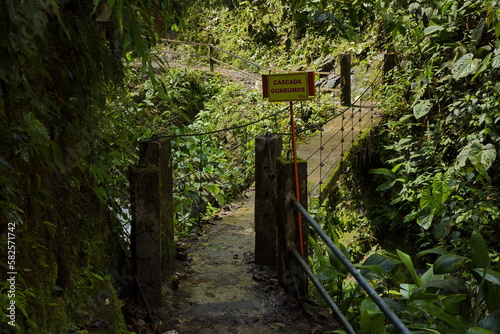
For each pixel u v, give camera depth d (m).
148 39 3.41
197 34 15.09
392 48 9.95
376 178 8.80
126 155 4.66
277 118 10.38
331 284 4.86
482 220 6.34
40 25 1.88
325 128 9.18
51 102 2.75
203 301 4.18
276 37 14.08
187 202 6.41
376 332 3.44
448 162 7.94
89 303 3.45
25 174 2.66
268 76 4.20
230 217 6.39
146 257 3.95
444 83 8.02
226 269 4.82
